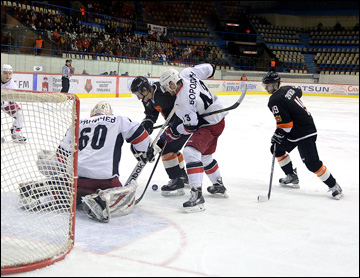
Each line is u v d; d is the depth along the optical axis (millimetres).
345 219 3916
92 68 19234
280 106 4559
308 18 36156
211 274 2639
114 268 2676
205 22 35094
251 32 34938
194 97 4051
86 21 27141
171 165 4500
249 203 4387
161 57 25828
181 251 3006
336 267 2820
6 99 2721
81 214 3812
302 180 5531
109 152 3852
